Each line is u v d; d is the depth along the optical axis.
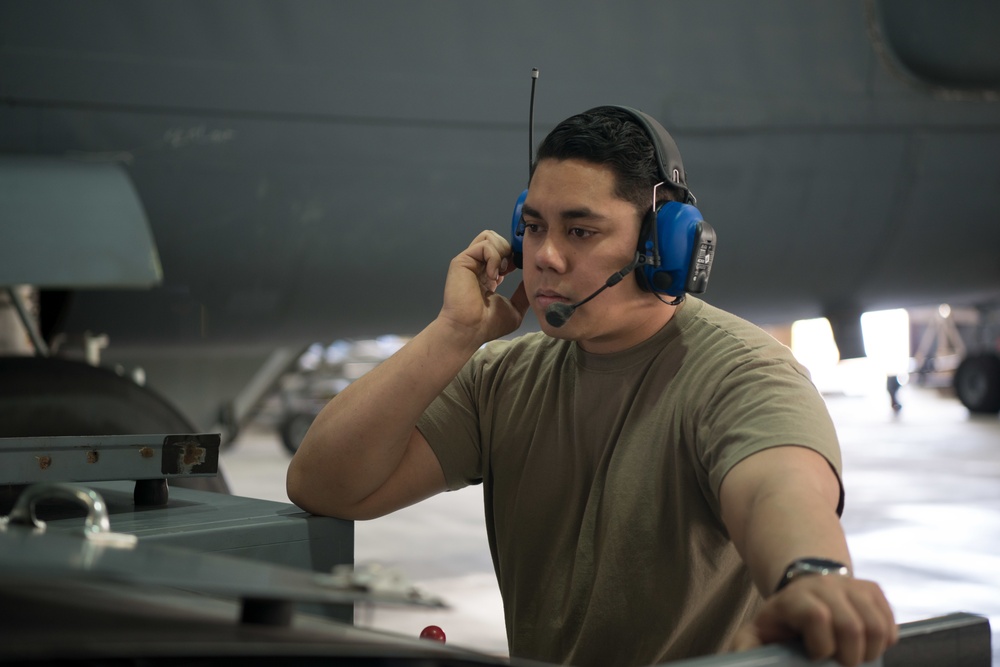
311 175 3.08
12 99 2.70
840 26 3.65
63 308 3.20
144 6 2.81
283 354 6.06
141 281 2.31
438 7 3.12
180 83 2.87
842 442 8.46
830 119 3.69
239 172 3.00
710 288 3.93
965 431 9.27
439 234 3.32
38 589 0.63
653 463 1.13
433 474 1.28
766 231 3.78
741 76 3.55
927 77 3.79
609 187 1.10
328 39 3.01
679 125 3.46
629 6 3.35
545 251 1.11
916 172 3.86
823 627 0.72
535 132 3.29
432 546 4.49
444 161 3.21
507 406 1.29
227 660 0.67
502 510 1.28
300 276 3.26
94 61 2.78
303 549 1.18
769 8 3.55
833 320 4.29
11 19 2.69
